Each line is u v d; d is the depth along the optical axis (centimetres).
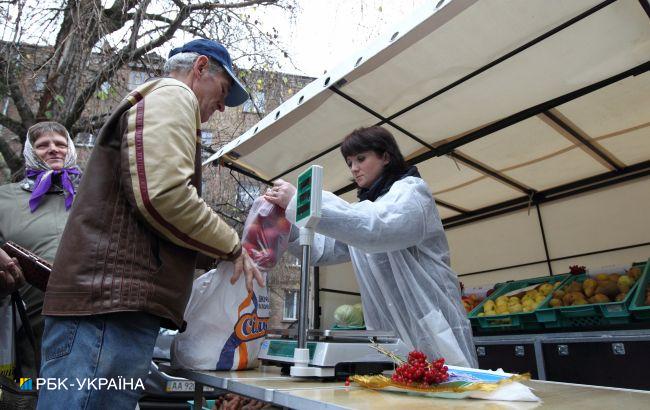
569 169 297
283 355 125
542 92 209
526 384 112
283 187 140
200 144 114
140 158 94
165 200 92
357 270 169
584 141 258
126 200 98
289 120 235
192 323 133
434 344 141
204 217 102
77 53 412
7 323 161
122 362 92
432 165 286
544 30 168
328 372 109
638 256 297
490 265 365
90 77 443
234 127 532
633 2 153
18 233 191
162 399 295
